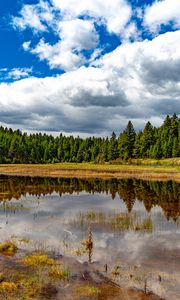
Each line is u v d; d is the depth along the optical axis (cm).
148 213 2792
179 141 10819
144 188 4650
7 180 5562
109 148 11912
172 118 12175
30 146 13875
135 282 1324
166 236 2022
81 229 2183
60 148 14662
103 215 2669
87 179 6009
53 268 1438
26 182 5297
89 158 14000
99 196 3878
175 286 1292
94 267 1477
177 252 1708
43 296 1177
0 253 1630
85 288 1251
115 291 1238
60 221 2430
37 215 2662
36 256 1575
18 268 1430
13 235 2003
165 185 5003
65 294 1201
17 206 3080
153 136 11919
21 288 1231
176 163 9006
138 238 1972
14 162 12625
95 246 1797
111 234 2059
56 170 8062
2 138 14200
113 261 1562
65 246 1784
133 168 8488
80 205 3209
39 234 2041
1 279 1302
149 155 11169
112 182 5472
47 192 4159
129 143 11581
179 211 2897
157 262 1557
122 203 3362
